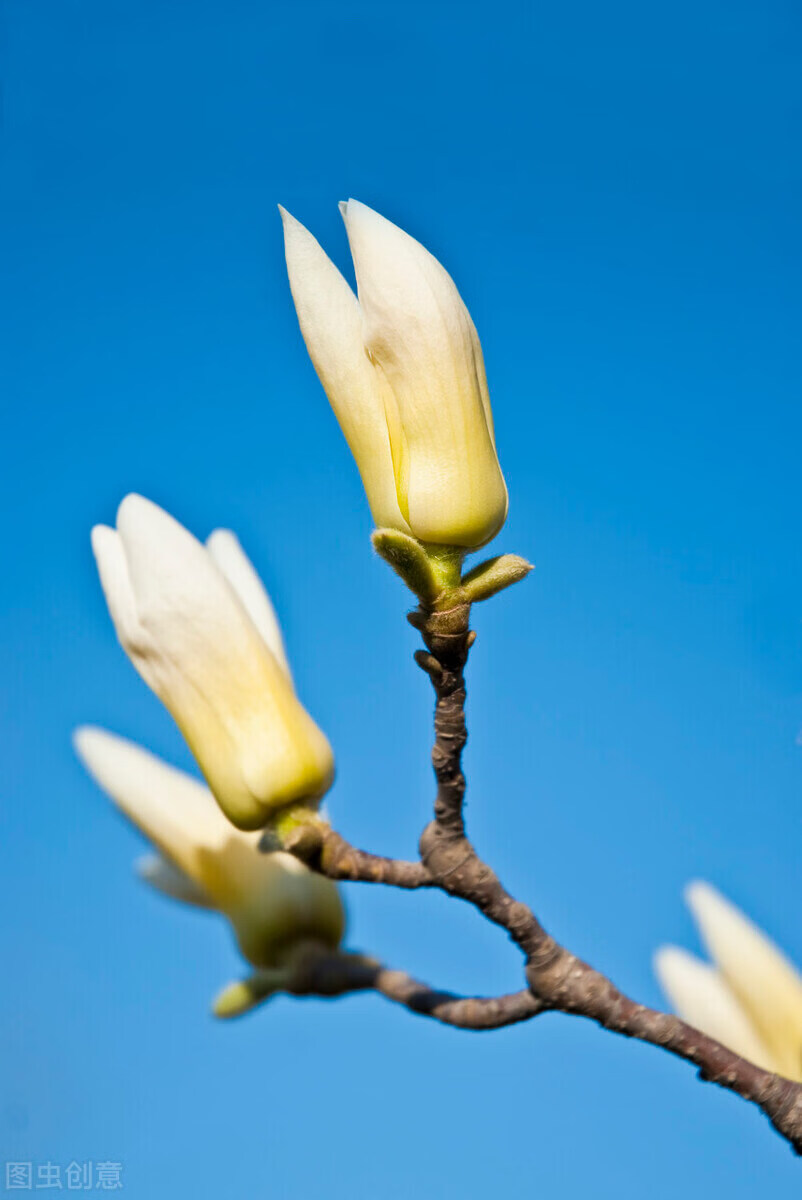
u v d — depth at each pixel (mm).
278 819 707
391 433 686
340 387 688
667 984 747
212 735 705
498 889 697
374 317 684
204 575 710
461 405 683
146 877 782
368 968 764
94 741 784
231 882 776
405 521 686
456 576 690
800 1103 687
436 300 683
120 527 715
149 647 709
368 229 687
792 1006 737
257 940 774
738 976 742
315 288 690
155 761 786
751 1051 737
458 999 728
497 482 688
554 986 698
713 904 750
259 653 708
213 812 783
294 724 706
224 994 775
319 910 775
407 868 698
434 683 693
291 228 693
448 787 695
